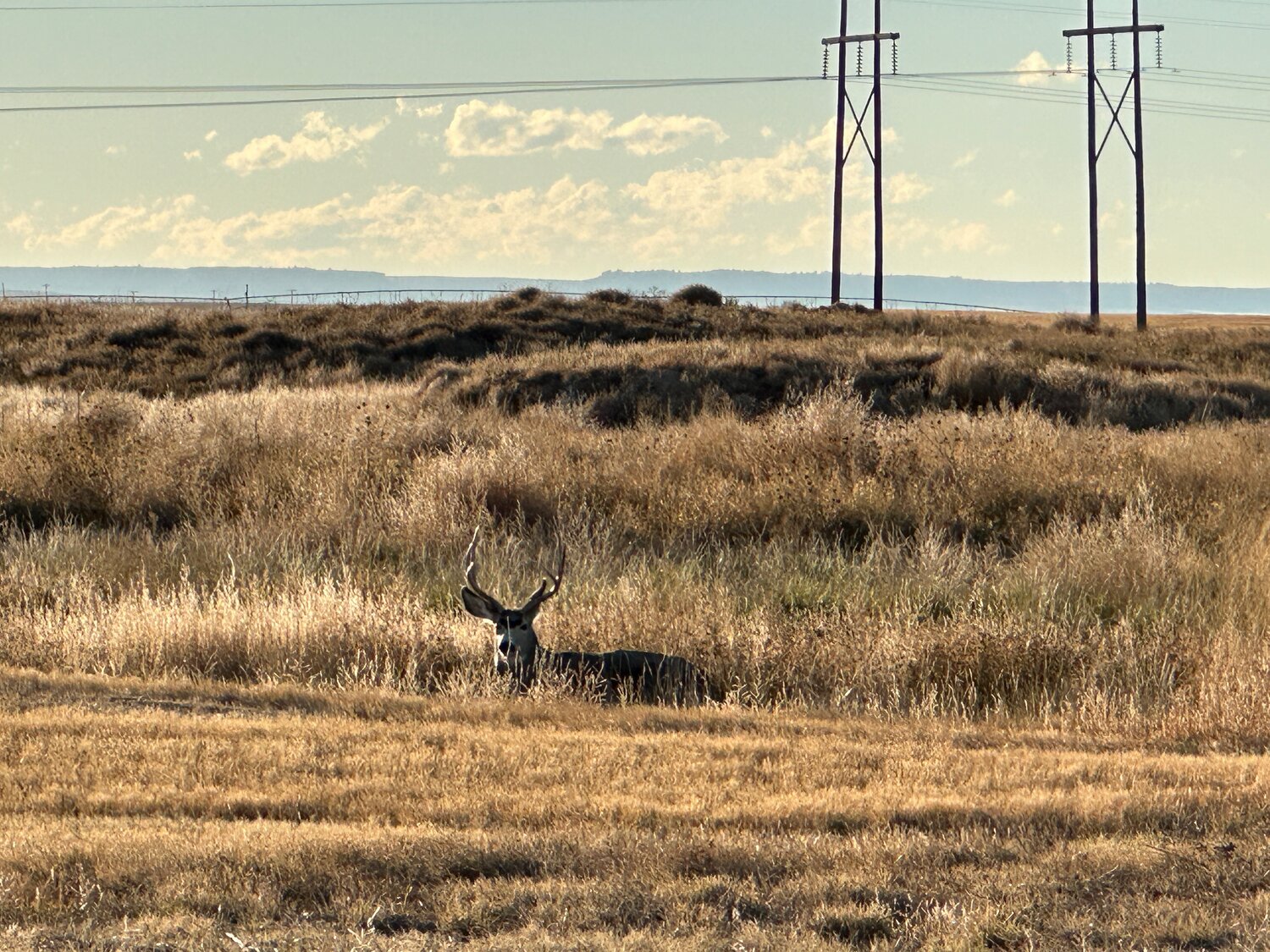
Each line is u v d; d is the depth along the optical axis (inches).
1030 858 965.2
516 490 2866.6
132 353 6678.2
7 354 6697.8
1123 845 988.6
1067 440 3267.7
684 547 2618.1
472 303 7470.5
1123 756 1305.4
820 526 2741.1
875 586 2295.8
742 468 3117.6
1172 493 2837.1
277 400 4143.7
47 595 2183.8
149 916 838.5
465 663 1802.4
